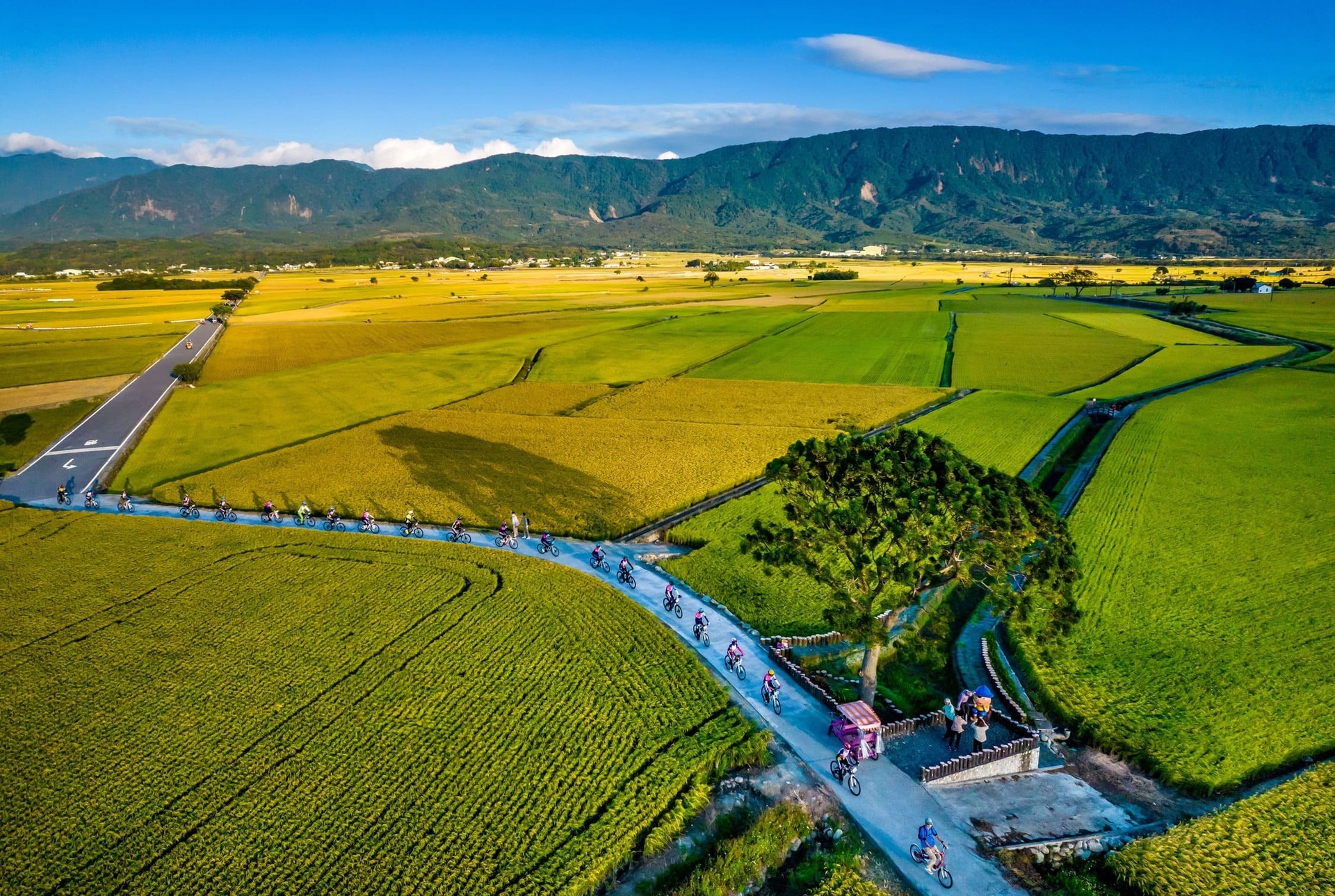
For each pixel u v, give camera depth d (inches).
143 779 1359.5
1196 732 1492.4
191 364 5398.6
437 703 1578.5
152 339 7426.2
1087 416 4158.5
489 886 1115.9
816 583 2158.0
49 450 3735.2
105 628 1924.2
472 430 3885.3
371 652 1784.0
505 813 1266.0
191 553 2406.5
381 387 5083.7
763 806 1304.1
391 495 2945.4
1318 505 2655.0
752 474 3102.9
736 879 1156.5
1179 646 1803.6
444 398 4736.7
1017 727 1498.5
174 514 2837.1
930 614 1984.5
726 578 2193.7
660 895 1142.3
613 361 5915.4
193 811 1280.8
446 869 1147.9
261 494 2994.6
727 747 1418.6
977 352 6102.4
